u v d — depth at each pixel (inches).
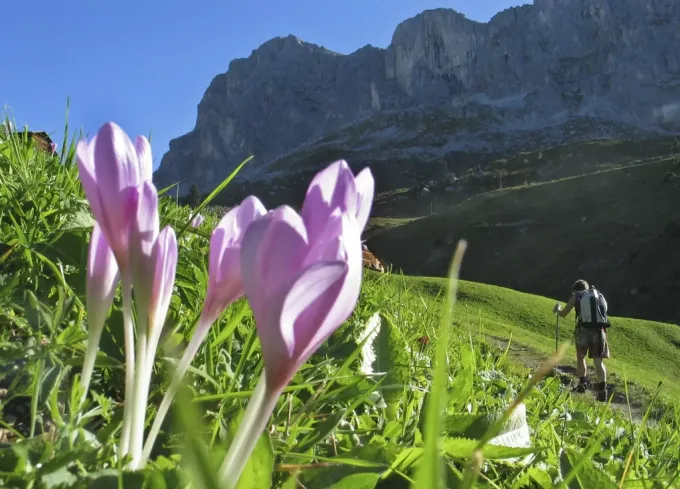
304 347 27.5
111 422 45.6
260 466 38.2
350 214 27.5
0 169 94.7
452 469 53.6
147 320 37.4
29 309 52.5
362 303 152.3
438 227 4160.9
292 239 26.3
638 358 745.6
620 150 6141.7
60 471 33.1
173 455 41.8
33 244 71.0
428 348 126.1
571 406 142.0
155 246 37.1
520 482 63.5
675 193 3526.1
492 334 510.0
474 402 91.7
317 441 52.4
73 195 102.8
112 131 36.2
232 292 37.2
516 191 4303.6
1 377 44.5
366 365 77.9
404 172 7445.9
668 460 92.1
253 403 30.6
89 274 39.7
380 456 49.3
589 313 397.1
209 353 61.1
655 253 3157.0
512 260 3624.5
